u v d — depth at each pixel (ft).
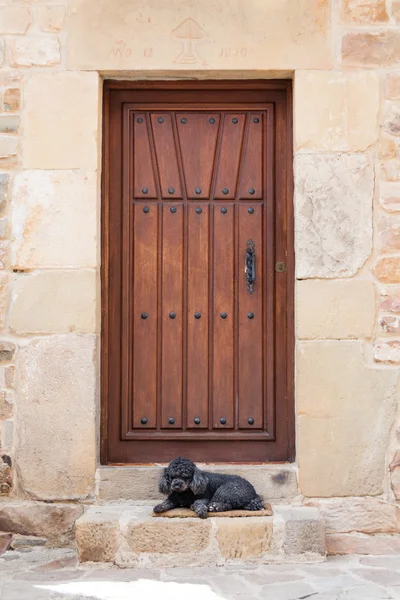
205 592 10.74
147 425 14.01
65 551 12.95
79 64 13.55
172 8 13.60
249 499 12.53
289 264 13.96
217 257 14.14
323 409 13.28
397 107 13.55
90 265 13.41
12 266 13.42
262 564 12.03
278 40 13.56
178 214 14.17
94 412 13.34
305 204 13.44
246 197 14.16
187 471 12.22
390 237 13.42
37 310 13.37
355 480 13.24
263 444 13.98
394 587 11.00
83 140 13.48
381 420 13.28
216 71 13.62
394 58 13.60
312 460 13.24
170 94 14.21
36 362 13.33
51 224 13.43
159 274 14.14
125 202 14.14
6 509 13.21
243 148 14.23
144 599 10.46
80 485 13.25
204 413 14.02
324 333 13.33
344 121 13.51
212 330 14.08
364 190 13.46
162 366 14.05
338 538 13.06
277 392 13.98
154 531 12.00
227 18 13.57
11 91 13.55
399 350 13.32
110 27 13.57
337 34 13.60
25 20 13.60
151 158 14.23
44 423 13.30
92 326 13.35
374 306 13.37
